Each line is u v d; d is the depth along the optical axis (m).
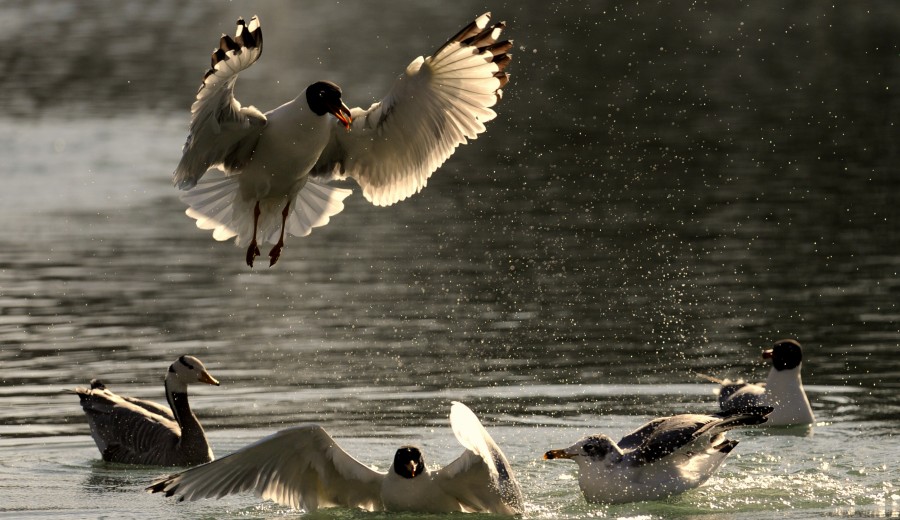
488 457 9.02
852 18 52.66
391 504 9.64
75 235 23.05
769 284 18.88
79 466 11.73
